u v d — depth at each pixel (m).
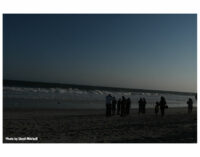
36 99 28.95
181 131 11.10
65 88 64.12
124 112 17.33
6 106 20.45
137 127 12.02
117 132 10.58
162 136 9.89
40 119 13.97
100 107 25.56
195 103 40.72
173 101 47.84
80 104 27.28
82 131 10.66
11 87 47.47
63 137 9.47
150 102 38.41
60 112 18.72
